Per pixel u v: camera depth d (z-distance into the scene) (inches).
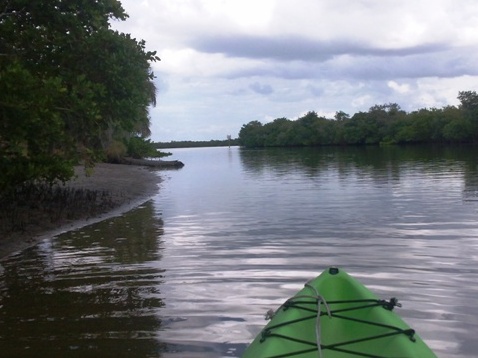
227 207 617.9
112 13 561.3
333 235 426.9
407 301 266.5
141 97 556.7
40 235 464.4
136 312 262.4
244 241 415.8
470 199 598.2
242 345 222.7
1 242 426.6
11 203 549.0
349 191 724.0
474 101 2844.5
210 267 339.6
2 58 490.6
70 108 474.9
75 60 515.8
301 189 777.6
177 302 275.1
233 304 270.1
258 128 4466.0
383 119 3336.6
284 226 475.5
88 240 440.8
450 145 2699.3
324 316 202.8
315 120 3855.8
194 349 220.2
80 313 263.4
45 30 514.3
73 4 514.0
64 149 518.6
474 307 255.8
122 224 518.0
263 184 886.4
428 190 699.4
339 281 216.2
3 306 276.8
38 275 334.3
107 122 570.9
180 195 762.8
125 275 327.3
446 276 304.5
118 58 525.3
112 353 218.1
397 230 437.1
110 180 931.3
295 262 346.3
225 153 2960.1
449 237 402.9
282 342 182.2
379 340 184.9
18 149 433.1
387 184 795.4
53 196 606.5
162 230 478.3
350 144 3499.0
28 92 417.7
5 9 497.4
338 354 183.0
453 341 219.8
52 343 228.7
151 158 1952.5
